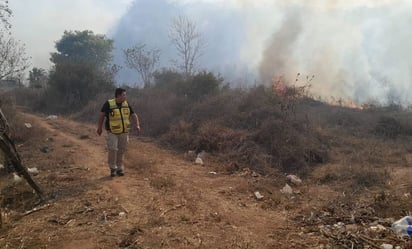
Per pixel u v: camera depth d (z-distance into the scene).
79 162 9.32
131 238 4.95
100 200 6.48
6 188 7.18
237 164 9.18
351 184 7.66
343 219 5.70
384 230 5.11
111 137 7.95
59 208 6.12
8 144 6.53
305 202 6.71
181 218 5.70
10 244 4.79
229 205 6.43
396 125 13.64
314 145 10.23
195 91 16.69
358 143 11.60
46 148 10.94
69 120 17.94
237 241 4.94
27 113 20.42
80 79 22.11
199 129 12.00
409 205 6.14
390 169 8.75
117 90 7.95
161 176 8.12
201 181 7.91
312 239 5.00
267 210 6.27
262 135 10.37
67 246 4.76
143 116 14.75
